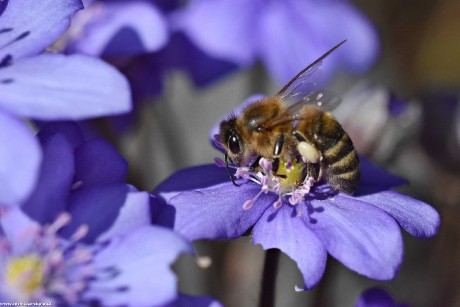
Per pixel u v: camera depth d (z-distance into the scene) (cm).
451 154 20
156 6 19
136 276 15
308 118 16
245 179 16
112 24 18
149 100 20
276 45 20
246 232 16
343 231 16
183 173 16
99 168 16
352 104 20
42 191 15
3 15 16
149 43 18
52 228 15
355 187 16
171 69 20
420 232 16
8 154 14
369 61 20
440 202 21
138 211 15
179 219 16
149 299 15
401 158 21
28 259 15
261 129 16
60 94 15
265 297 17
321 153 16
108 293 15
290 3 20
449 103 20
